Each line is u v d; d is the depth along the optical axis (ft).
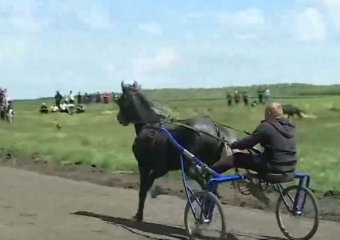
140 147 38.93
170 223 39.55
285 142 31.83
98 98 236.84
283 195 33.94
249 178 32.50
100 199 49.14
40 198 49.47
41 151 80.94
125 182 57.41
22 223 39.34
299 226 34.76
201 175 34.83
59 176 63.46
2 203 46.91
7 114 140.67
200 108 185.68
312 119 134.51
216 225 32.60
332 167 60.70
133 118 39.75
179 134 36.47
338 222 37.93
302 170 58.18
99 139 98.63
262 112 170.50
